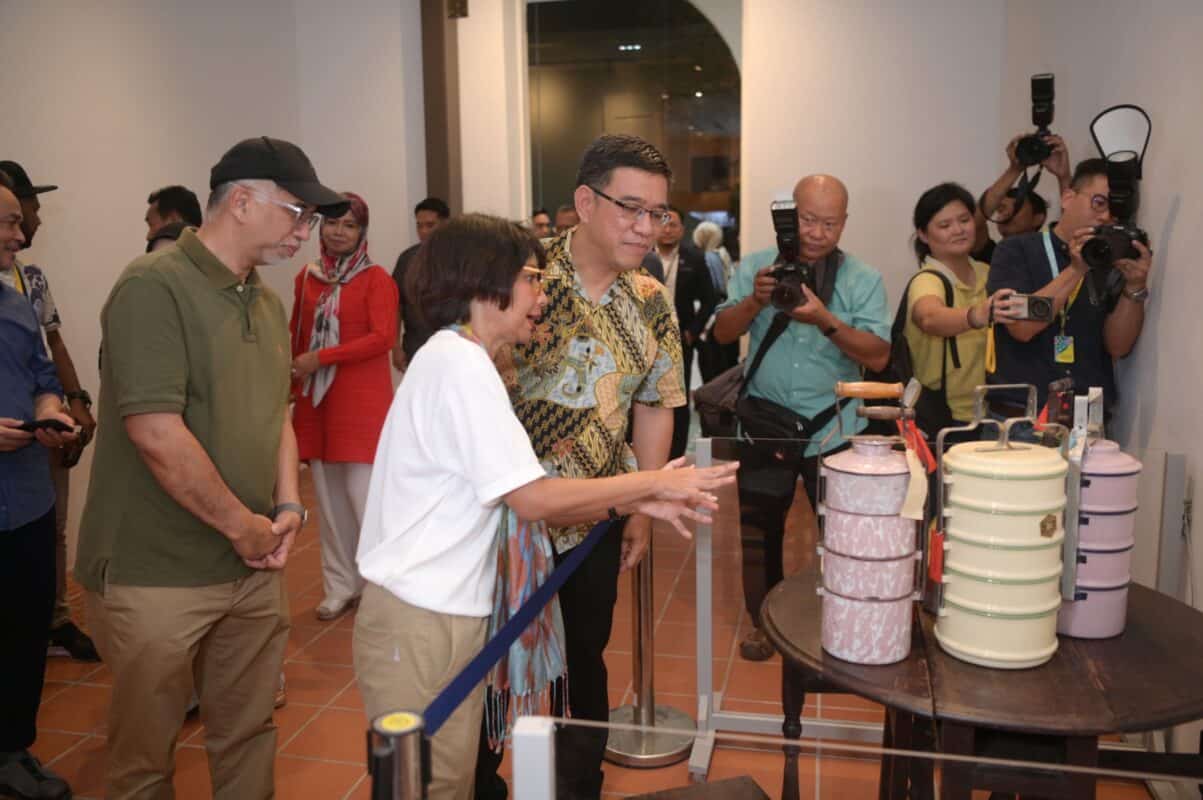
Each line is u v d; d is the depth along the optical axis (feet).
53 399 7.31
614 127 20.02
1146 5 8.77
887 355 8.80
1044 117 10.05
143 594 5.42
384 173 17.85
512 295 4.66
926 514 4.79
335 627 10.82
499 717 5.24
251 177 5.41
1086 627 4.69
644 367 6.10
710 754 3.59
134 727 5.53
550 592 4.98
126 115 13.83
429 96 17.65
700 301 16.40
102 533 5.47
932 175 15.66
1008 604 4.33
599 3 19.54
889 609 4.38
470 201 18.31
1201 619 4.96
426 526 4.58
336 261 10.65
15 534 6.95
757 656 7.10
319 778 7.72
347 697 9.12
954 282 9.34
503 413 4.49
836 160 15.98
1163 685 4.23
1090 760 4.00
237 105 16.29
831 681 4.37
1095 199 7.85
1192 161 7.49
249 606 5.86
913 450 4.42
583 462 5.96
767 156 16.26
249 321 5.67
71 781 7.68
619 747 4.92
